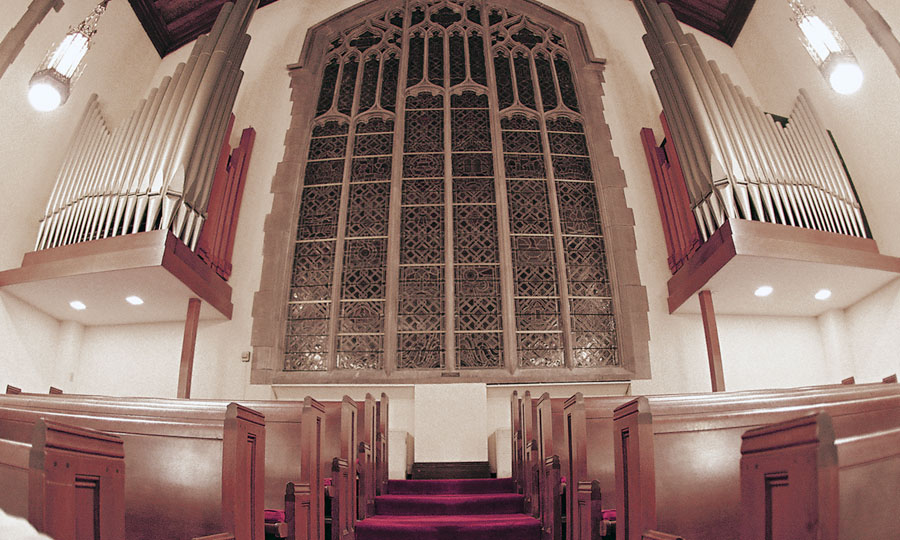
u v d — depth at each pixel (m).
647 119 10.24
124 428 3.06
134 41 10.15
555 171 9.95
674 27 9.23
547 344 8.85
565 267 9.25
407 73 10.73
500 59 10.92
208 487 2.91
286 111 10.31
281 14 11.33
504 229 9.38
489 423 8.36
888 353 7.93
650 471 2.77
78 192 8.05
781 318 9.02
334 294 9.04
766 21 10.06
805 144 8.44
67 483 1.91
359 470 5.55
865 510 1.62
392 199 9.55
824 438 1.58
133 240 7.34
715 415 3.14
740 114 8.33
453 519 5.46
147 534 2.90
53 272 7.41
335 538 4.42
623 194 9.61
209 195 8.30
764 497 1.83
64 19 8.52
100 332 8.95
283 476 4.11
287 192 9.55
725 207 7.62
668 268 9.12
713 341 7.89
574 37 11.10
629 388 8.49
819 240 7.53
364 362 8.74
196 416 3.18
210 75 8.62
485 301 9.07
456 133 10.23
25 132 8.00
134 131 8.32
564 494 4.56
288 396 8.46
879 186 8.15
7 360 7.71
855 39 8.29
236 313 8.77
